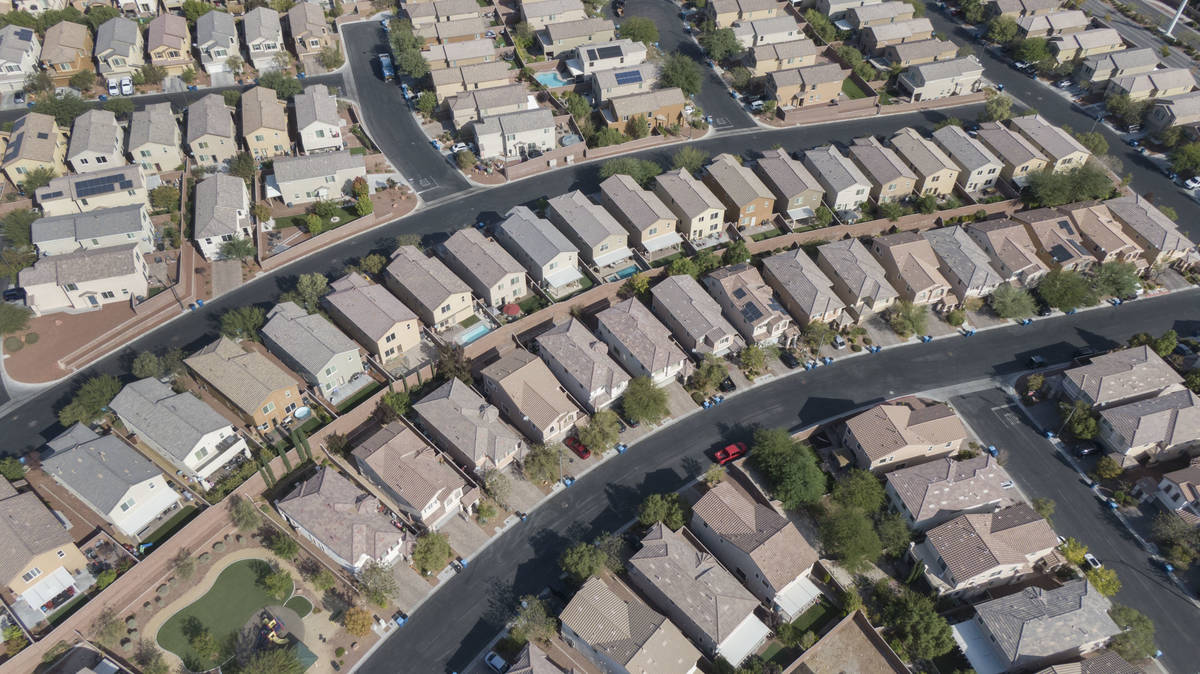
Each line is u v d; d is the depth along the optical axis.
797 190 145.62
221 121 154.25
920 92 179.25
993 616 92.19
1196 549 100.19
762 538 96.00
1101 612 92.50
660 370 117.38
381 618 93.69
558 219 140.62
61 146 152.75
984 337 131.38
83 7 194.38
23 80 168.25
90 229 128.75
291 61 183.75
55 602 91.44
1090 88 184.88
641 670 85.12
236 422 110.81
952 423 112.25
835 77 175.62
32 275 121.94
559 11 193.88
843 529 99.00
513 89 165.62
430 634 92.69
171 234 137.88
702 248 141.88
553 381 113.75
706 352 122.50
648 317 123.50
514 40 189.75
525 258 134.62
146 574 95.50
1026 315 133.62
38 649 86.81
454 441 106.25
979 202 154.00
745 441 114.75
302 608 94.06
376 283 129.75
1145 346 122.94
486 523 103.94
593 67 179.12
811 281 128.25
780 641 93.31
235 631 91.75
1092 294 135.75
